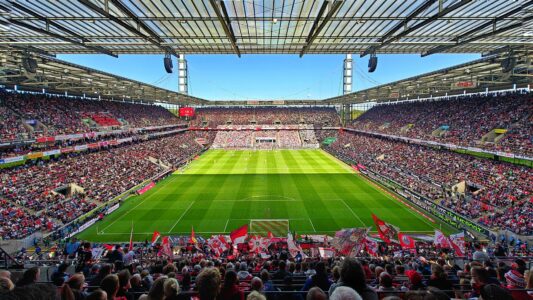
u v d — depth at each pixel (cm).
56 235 2350
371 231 2506
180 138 7744
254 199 3419
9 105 3912
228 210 3047
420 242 2091
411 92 5469
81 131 4447
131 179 3969
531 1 1114
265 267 1124
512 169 3375
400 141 6031
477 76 3656
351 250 1370
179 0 1184
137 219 2809
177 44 1717
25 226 2352
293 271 1102
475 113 4841
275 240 2162
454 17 1312
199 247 1997
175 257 1628
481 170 3600
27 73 3030
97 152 4678
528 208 2562
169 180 4409
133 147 5556
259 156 6744
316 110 10331
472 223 2466
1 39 1705
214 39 1662
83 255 1202
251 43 1733
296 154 7069
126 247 2022
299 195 3575
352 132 8412
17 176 3177
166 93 5781
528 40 1791
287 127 9069
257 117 9800
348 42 1711
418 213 2969
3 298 217
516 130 3812
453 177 3644
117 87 4691
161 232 2506
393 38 1473
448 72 3347
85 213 2766
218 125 9281
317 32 1347
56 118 4428
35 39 1706
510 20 1359
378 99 7544
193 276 949
